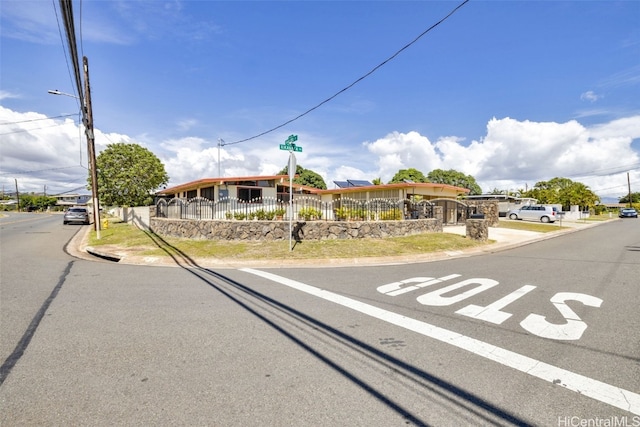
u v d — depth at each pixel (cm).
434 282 678
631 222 3066
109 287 629
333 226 1265
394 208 1519
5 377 294
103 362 322
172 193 2806
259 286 641
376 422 233
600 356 335
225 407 250
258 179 1956
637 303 521
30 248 1212
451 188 2381
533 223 2634
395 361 328
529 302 529
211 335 392
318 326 424
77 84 1110
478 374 301
